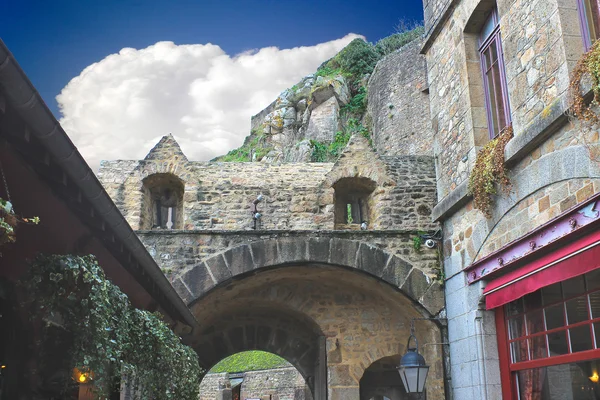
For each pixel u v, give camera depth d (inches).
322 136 1130.7
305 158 1074.7
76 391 220.4
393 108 979.9
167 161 466.6
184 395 322.0
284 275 443.5
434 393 407.2
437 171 396.8
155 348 264.4
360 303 484.7
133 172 462.6
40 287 169.3
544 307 294.2
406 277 410.0
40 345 188.4
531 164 284.7
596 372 265.3
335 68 1288.1
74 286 177.9
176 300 293.6
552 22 271.3
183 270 402.3
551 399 291.1
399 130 959.6
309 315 478.6
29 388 187.2
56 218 179.6
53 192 169.3
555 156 266.2
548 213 272.2
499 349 331.3
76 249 200.7
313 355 531.8
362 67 1227.2
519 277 292.4
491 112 344.2
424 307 402.3
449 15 382.9
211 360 520.1
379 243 418.6
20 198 161.2
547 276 270.4
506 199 307.1
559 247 265.0
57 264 168.6
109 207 178.1
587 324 261.6
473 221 348.2
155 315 290.4
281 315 531.2
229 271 405.4
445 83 389.1
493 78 343.0
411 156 474.0
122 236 198.2
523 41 294.5
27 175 156.2
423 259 414.9
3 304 177.5
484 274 329.7
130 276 254.2
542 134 270.8
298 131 1226.6
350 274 432.5
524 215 292.0
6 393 181.8
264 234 414.3
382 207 455.8
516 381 319.0
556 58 267.6
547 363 287.6
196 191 459.8
